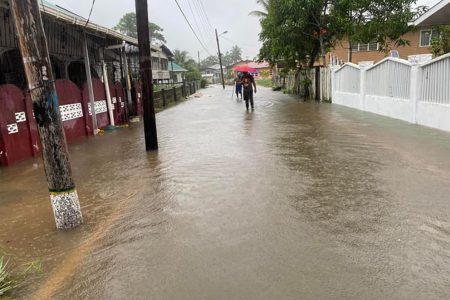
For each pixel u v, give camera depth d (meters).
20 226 4.48
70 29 11.99
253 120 12.88
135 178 6.27
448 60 8.79
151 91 8.28
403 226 3.98
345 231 3.92
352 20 18.53
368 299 2.81
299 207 4.62
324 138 8.90
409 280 3.02
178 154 7.90
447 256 3.36
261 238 3.83
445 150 7.10
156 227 4.23
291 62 22.81
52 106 4.11
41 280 3.31
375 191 5.08
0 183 6.31
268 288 2.99
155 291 3.05
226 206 4.75
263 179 5.80
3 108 7.48
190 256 3.55
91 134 11.52
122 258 3.59
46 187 6.00
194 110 18.23
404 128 9.65
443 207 4.44
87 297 3.04
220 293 2.96
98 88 12.29
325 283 3.02
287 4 17.56
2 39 10.38
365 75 13.86
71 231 4.27
